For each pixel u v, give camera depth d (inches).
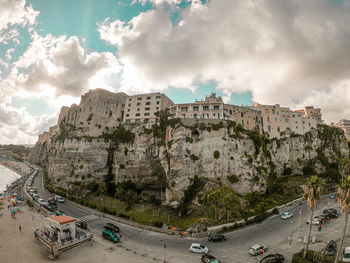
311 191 1341.0
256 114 4116.6
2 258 1469.0
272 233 1839.3
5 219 2187.5
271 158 3582.7
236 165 3016.7
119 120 4178.2
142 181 3304.6
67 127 4224.9
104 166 3558.1
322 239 1619.1
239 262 1381.6
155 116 3949.3
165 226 2086.6
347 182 1203.2
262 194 2950.3
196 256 1485.0
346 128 5738.2
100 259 1471.5
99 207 2657.5
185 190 2753.4
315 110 4977.9
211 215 2217.0
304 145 3932.1
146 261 1435.8
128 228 2074.3
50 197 3095.5
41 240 1756.9
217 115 3531.0
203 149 3043.8
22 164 7209.6
